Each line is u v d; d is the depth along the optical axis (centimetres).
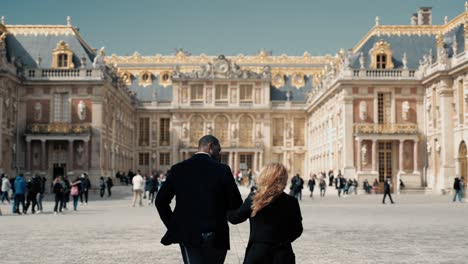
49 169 6562
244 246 1894
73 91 6494
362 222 2734
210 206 837
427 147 6500
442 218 2970
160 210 859
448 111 5991
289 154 10088
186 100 10031
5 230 2356
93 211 3650
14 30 6969
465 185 5731
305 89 10438
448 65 5988
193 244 823
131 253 1697
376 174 6544
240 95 10050
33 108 6500
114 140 7538
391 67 6806
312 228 2438
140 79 10562
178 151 9981
